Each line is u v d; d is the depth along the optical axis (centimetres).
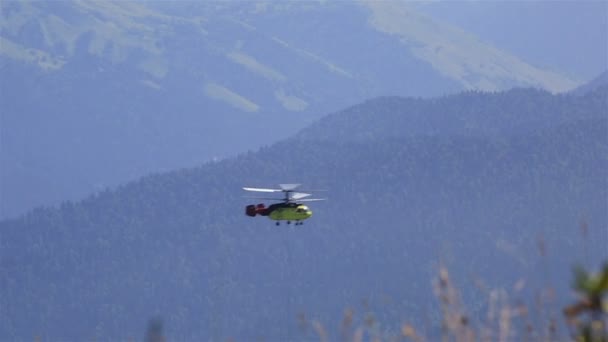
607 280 1873
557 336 2150
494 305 2320
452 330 2330
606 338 1889
